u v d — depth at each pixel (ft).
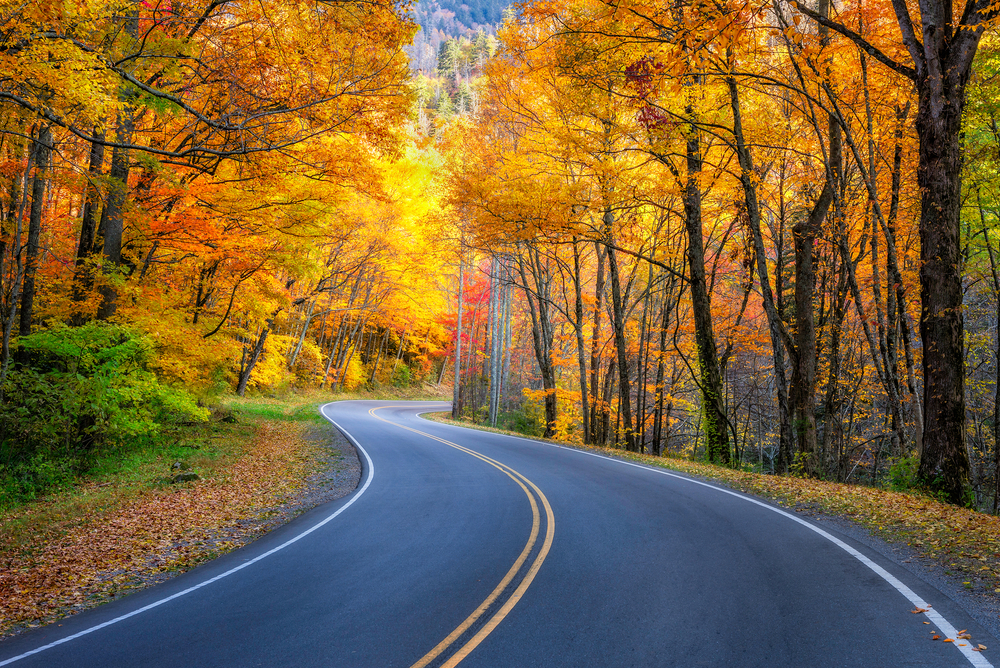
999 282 50.39
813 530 24.81
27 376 40.32
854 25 42.01
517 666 13.26
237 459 52.49
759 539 23.41
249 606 18.37
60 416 40.96
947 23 31.73
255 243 49.78
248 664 14.08
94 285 43.27
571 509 30.12
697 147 50.85
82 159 44.78
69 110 26.00
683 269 64.39
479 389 155.94
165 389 48.70
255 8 30.22
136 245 46.55
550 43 43.47
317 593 19.22
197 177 43.70
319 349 142.41
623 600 17.10
